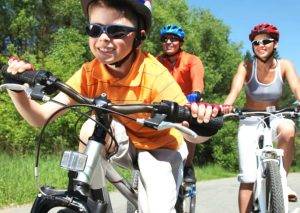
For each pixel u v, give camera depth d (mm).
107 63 2701
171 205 2807
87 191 2254
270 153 4316
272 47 4938
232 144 29328
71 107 2314
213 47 33094
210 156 30453
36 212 2160
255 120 4719
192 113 2312
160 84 2881
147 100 2910
